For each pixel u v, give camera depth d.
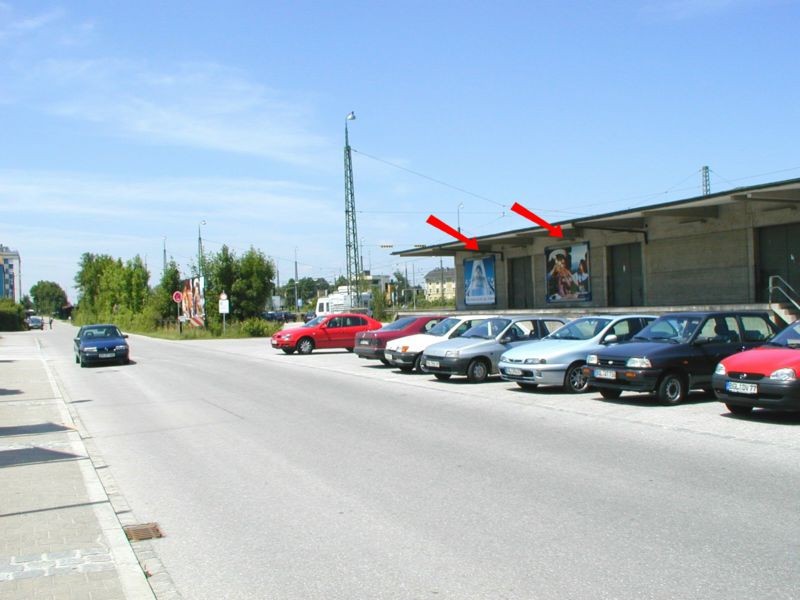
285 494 7.22
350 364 23.33
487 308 38.41
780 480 7.28
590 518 6.14
